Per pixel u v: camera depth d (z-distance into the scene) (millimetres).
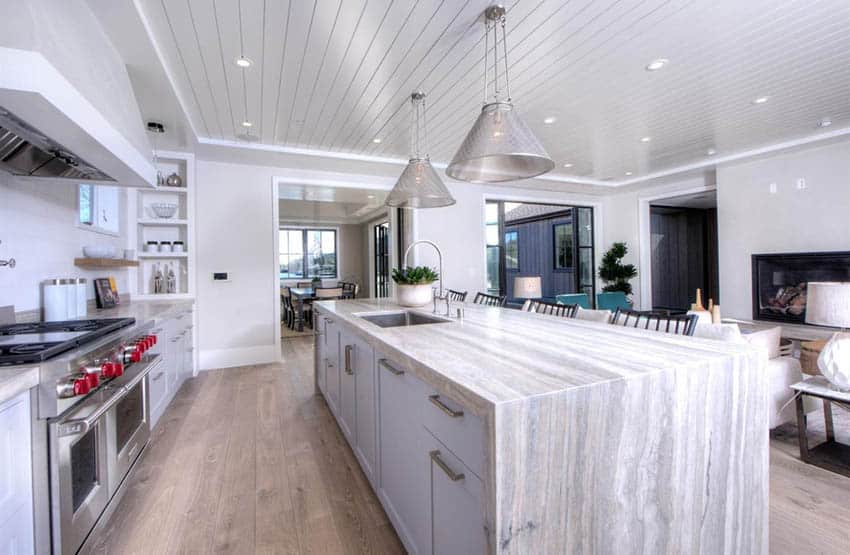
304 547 1660
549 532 947
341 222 10477
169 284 4316
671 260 8781
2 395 1079
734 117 3766
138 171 2230
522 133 2018
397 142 4254
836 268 4398
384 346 1619
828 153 4477
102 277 3314
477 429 999
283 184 5051
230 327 4727
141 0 1943
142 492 2068
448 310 2543
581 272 7691
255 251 4836
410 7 2094
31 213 2268
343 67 2684
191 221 4273
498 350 1435
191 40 2324
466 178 2404
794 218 4754
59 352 1424
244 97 3098
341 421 2656
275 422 3004
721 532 1259
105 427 1669
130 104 2291
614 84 3047
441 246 6059
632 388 1077
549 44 2484
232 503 1971
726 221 5406
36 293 2297
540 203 6953
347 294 8359
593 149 4730
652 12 2191
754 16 2248
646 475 1099
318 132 3904
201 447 2586
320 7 2072
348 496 2029
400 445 1583
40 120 1474
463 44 2455
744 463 1309
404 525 1552
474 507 1020
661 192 6594
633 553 1080
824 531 1717
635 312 2371
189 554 1621
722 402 1252
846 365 2139
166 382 3119
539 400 932
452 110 3418
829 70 2883
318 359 3643
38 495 1264
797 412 2354
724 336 2031
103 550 1640
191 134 3703
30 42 1259
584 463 997
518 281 5566
